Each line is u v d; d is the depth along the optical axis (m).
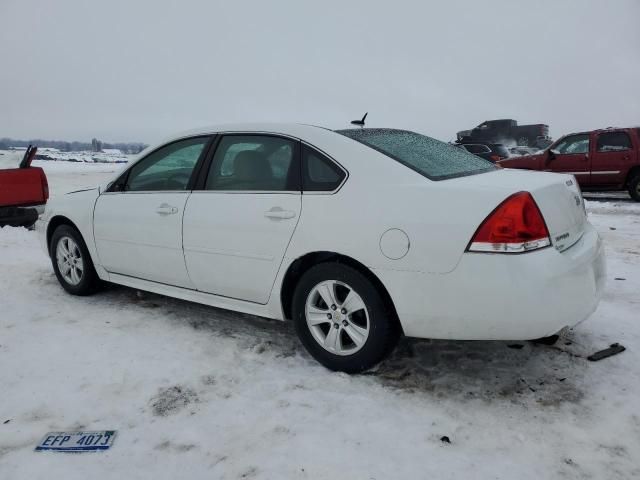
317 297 3.09
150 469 2.25
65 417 2.64
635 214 9.20
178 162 3.75
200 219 3.44
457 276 2.55
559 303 2.49
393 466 2.22
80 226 4.30
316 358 3.12
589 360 3.09
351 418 2.58
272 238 3.10
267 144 3.29
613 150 10.90
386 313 2.81
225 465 2.26
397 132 3.63
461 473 2.17
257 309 3.34
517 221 2.46
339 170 2.95
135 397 2.82
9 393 2.88
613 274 4.93
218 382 2.96
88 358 3.28
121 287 4.78
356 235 2.79
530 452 2.29
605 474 2.15
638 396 2.71
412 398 2.74
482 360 3.14
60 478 2.20
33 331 3.73
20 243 6.84
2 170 7.53
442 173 2.92
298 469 2.22
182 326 3.79
